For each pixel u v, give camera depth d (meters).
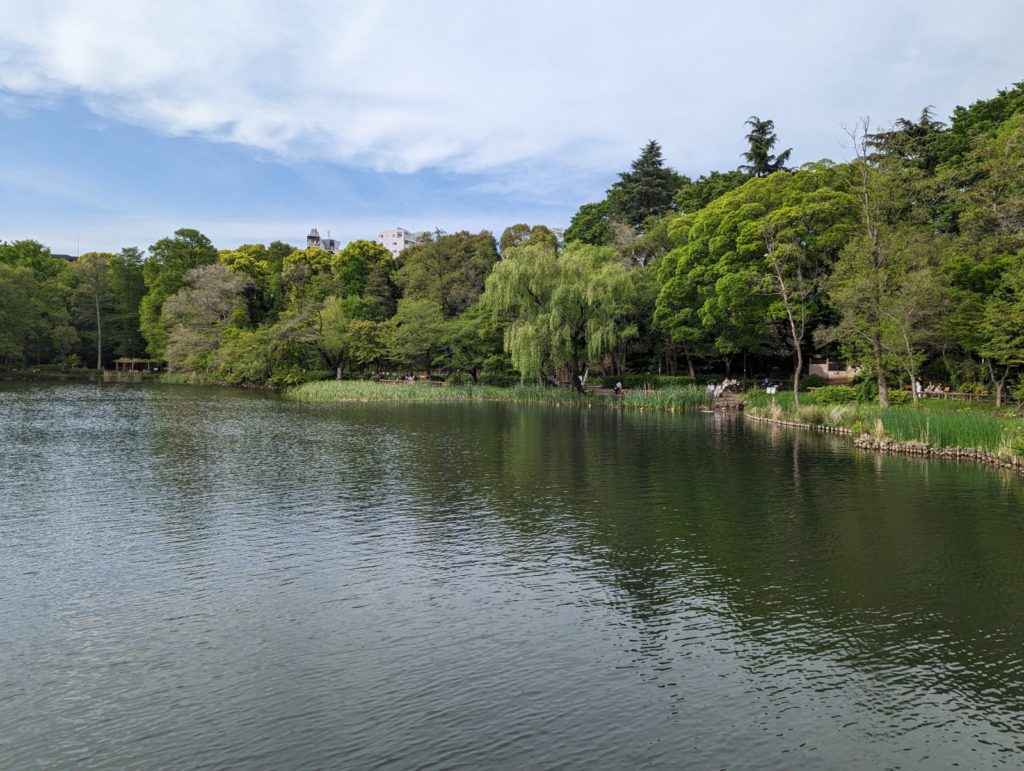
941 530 17.20
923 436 29.31
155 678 9.94
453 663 10.39
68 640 11.12
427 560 15.00
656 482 23.09
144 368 104.88
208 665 10.30
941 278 33.56
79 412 46.38
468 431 37.06
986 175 42.75
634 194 84.44
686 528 17.45
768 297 47.06
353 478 23.70
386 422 41.66
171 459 27.45
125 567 14.45
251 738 8.52
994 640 11.22
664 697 9.48
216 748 8.32
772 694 9.59
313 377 75.38
